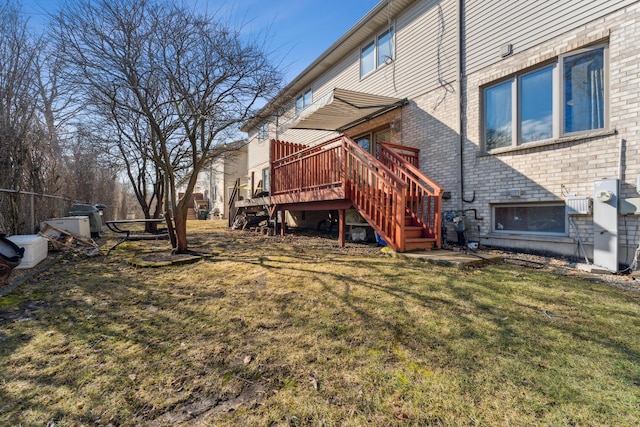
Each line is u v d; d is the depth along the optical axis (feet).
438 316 8.93
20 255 14.02
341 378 6.14
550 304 9.77
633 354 6.80
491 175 19.80
